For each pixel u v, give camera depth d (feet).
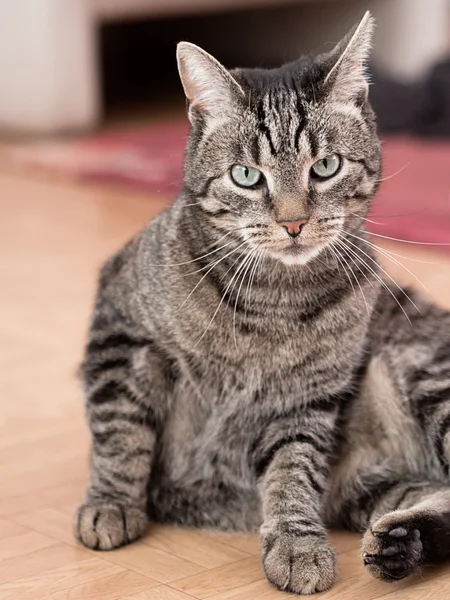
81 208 18.80
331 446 8.59
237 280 8.34
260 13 30.27
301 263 8.23
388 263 14.79
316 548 7.75
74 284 14.88
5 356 12.34
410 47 29.19
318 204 8.23
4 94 24.63
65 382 11.55
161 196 19.15
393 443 8.85
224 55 31.07
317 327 8.34
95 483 8.63
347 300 8.46
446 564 7.80
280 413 8.50
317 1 28.76
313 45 29.25
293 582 7.50
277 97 8.28
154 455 8.78
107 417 8.53
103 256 16.07
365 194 8.59
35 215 18.44
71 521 8.66
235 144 8.25
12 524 8.61
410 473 8.84
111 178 20.26
